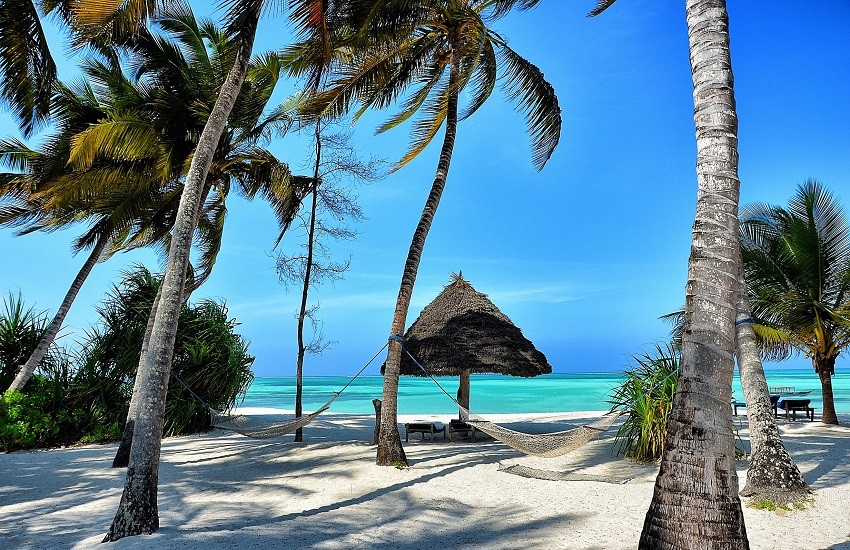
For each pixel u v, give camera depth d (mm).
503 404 31391
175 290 6312
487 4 11055
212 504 7117
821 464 8867
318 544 5527
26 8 10414
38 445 13102
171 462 10336
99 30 7645
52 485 8516
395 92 12016
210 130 6840
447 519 6418
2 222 14203
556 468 9227
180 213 6543
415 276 9797
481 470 8906
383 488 7855
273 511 6789
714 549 3768
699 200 4309
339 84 10875
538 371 12117
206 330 15164
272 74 12383
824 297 15453
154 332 6191
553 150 11898
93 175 11359
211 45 12812
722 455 3926
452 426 12398
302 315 12711
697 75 4438
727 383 4008
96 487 8211
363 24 8758
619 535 5695
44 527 6203
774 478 6855
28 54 10688
